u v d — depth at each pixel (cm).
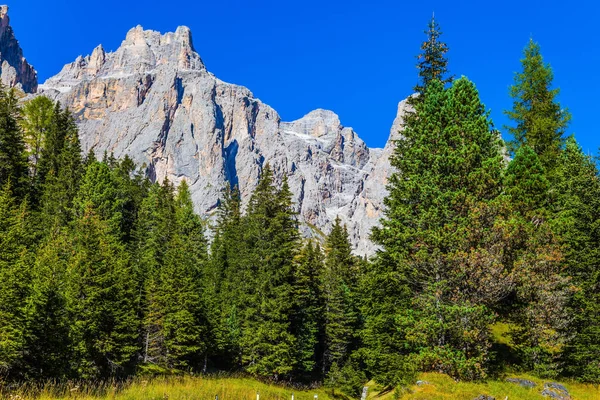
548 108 4088
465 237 2548
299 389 5278
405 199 3005
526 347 2802
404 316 2906
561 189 3403
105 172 6900
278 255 5669
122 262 4481
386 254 3195
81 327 3400
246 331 5406
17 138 6391
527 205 3114
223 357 5694
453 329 2498
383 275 3250
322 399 5062
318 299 6356
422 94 3678
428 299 2595
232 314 6059
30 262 3369
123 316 3859
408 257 2803
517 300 2933
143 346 4628
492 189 2705
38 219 5575
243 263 6081
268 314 5338
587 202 3006
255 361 5409
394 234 2889
